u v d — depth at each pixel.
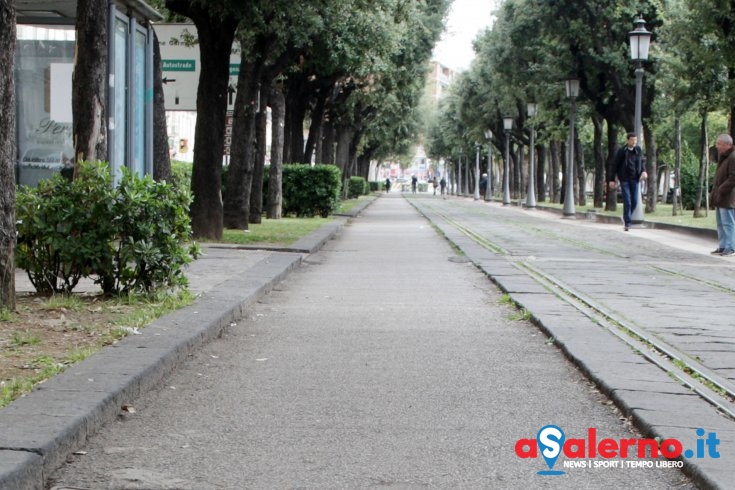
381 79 40.88
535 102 50.47
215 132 19.64
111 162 14.62
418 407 6.29
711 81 28.80
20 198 9.85
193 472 4.88
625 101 38.31
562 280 13.84
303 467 4.98
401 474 4.88
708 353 7.97
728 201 18.97
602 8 37.25
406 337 9.02
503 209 51.53
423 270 15.70
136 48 16.30
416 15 35.47
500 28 43.91
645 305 11.12
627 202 27.78
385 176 189.62
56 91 17.73
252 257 16.38
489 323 9.93
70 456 5.02
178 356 7.49
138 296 9.94
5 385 5.99
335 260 17.61
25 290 10.74
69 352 7.13
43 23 16.64
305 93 38.00
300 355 8.08
